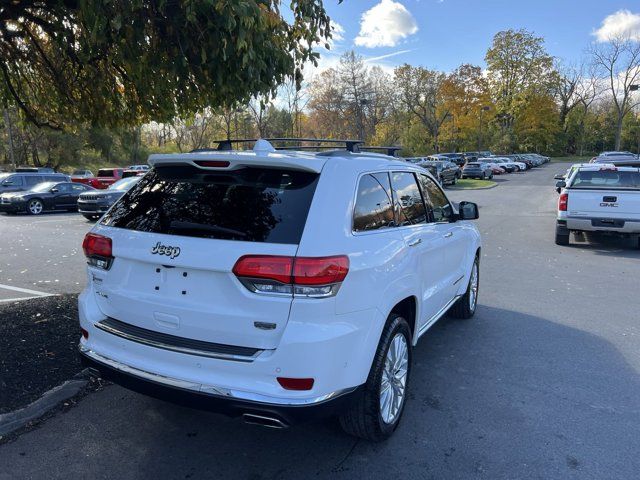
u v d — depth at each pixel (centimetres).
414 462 308
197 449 319
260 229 264
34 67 649
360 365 283
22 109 681
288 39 499
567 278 827
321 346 255
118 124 683
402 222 364
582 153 9931
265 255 254
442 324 583
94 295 324
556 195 2786
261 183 282
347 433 323
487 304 671
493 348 506
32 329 495
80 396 383
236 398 258
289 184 279
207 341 271
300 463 306
